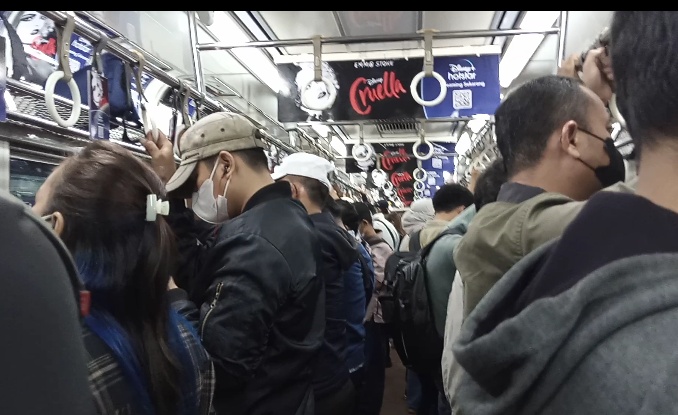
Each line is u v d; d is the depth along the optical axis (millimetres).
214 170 1440
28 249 378
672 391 341
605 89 1138
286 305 1297
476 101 3059
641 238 405
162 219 825
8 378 354
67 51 1170
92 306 728
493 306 484
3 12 1080
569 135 915
